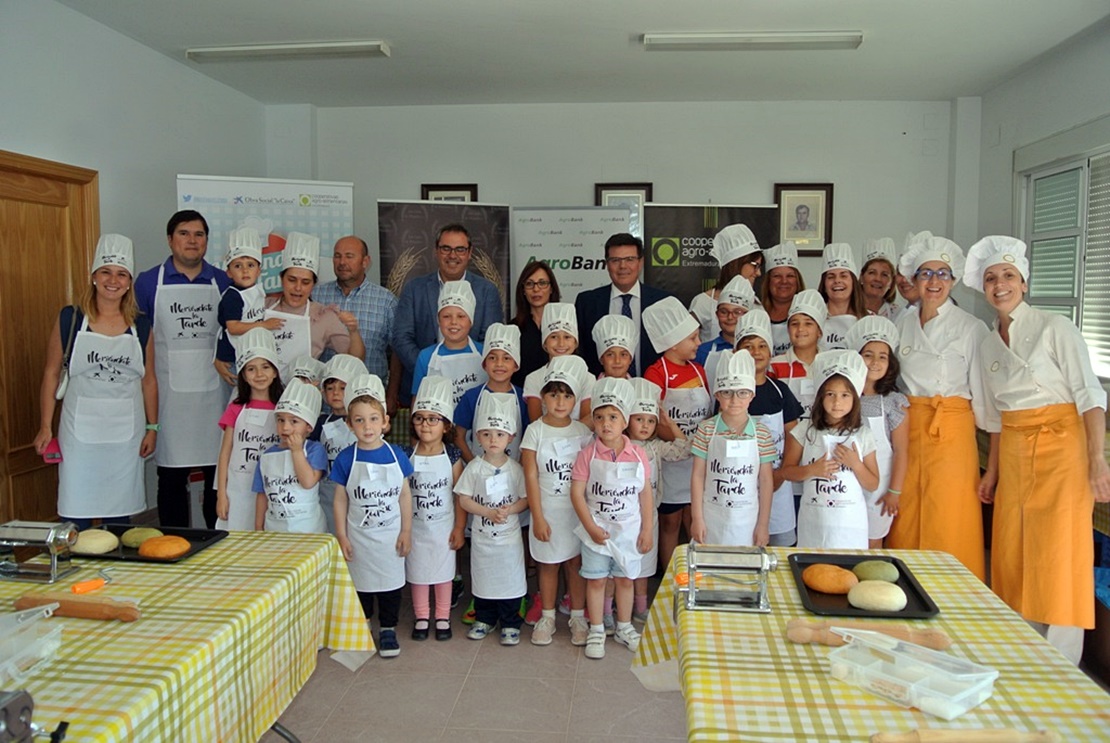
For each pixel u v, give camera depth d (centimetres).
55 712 107
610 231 541
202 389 344
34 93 371
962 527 271
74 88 398
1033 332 252
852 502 240
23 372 375
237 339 306
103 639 130
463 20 413
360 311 369
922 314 282
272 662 153
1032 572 253
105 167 423
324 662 283
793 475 247
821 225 587
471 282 369
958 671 115
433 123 603
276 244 478
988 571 389
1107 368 425
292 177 600
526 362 359
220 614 140
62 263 400
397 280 520
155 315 335
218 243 466
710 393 310
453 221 527
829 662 123
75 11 398
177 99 488
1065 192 469
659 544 331
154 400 327
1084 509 248
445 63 489
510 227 566
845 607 145
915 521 277
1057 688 116
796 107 585
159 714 114
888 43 448
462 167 604
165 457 343
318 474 260
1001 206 535
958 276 282
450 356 323
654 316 311
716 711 109
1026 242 512
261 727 148
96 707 108
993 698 113
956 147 570
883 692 113
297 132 596
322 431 296
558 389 277
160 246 473
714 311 383
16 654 118
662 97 575
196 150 509
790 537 291
